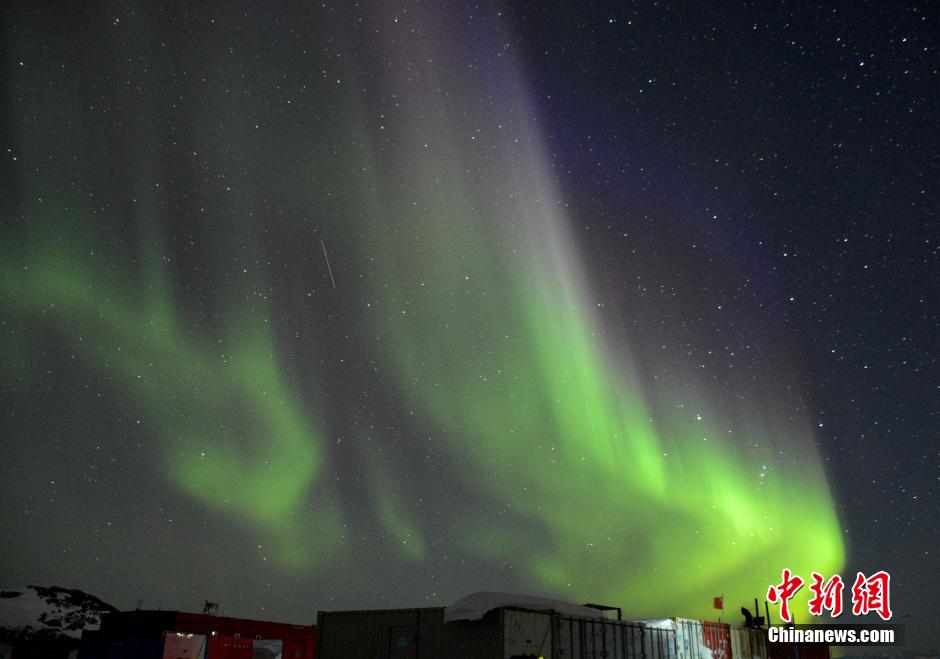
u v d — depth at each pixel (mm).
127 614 30203
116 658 23609
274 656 35125
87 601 54594
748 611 26781
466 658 14562
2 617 46188
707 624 22141
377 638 15844
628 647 17781
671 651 19797
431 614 15398
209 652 25422
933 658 31375
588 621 16609
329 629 16562
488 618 14562
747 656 24016
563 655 15555
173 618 29594
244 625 32938
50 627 47062
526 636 14844
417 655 15211
